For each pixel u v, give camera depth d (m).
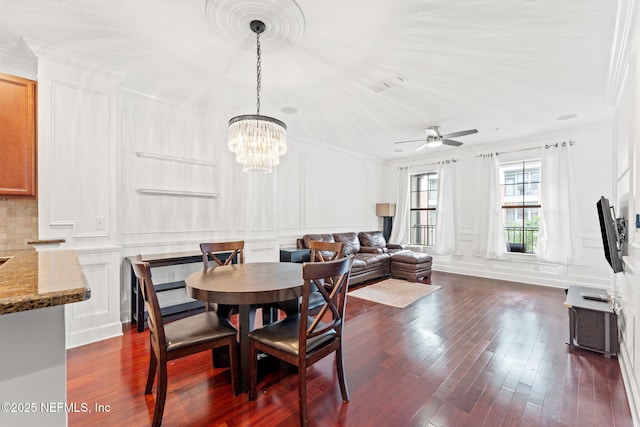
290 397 1.90
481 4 1.90
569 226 4.52
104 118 2.77
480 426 1.65
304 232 5.37
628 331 2.12
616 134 3.19
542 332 2.95
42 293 0.74
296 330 1.90
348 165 6.28
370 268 5.05
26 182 2.40
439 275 5.73
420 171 6.61
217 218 3.96
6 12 1.97
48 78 2.46
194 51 2.47
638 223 1.88
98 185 2.74
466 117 4.10
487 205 5.43
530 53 2.47
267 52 2.49
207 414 1.73
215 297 1.77
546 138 4.84
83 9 1.95
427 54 2.50
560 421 1.69
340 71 2.81
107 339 2.73
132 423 1.64
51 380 0.83
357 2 1.89
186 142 3.68
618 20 1.99
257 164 2.39
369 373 2.19
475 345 2.66
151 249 3.39
